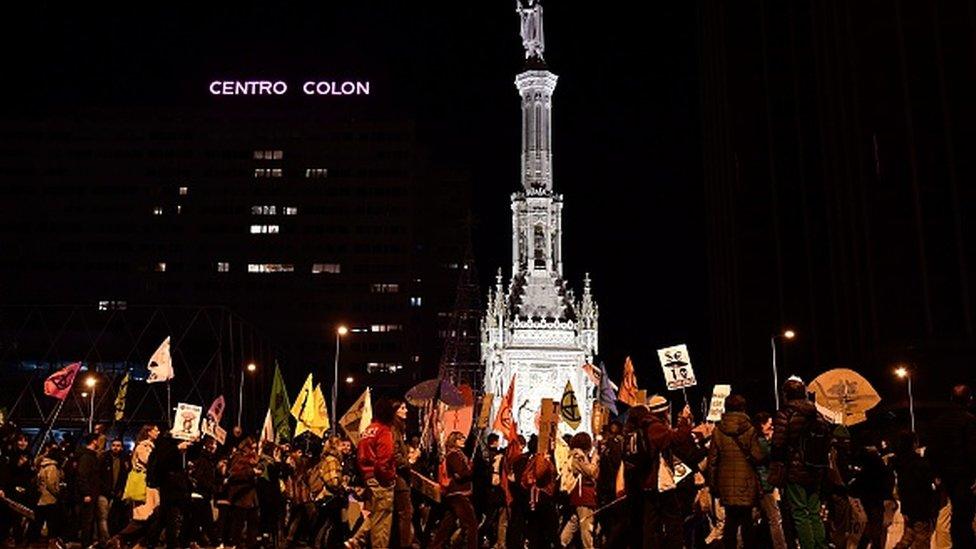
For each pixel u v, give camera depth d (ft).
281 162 529.86
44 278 515.91
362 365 508.94
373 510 55.88
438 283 547.90
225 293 517.14
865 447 64.80
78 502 77.00
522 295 211.61
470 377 237.25
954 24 185.06
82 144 530.68
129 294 513.86
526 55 232.94
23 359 331.98
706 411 122.11
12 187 525.34
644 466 53.16
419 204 552.82
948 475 51.70
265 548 89.76
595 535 84.69
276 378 123.03
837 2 205.98
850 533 70.64
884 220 185.06
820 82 226.58
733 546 51.13
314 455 92.73
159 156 530.27
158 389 297.12
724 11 273.13
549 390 204.44
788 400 51.21
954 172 179.93
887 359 179.11
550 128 228.22
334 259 520.83
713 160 292.81
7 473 78.18
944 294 178.91
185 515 79.41
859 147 191.31
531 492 69.36
